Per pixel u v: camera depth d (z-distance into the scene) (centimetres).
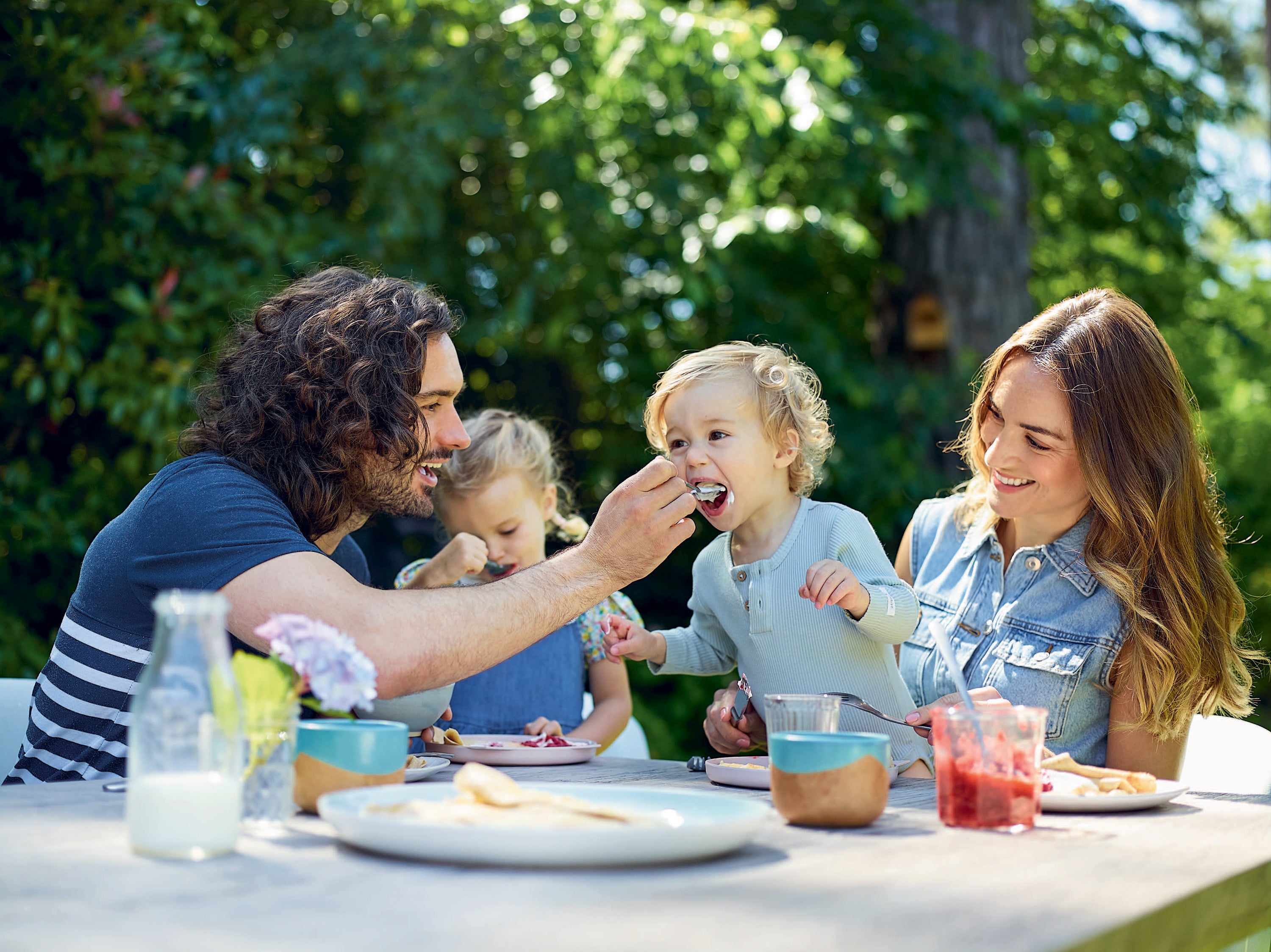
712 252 563
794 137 566
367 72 546
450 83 518
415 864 97
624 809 115
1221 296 1147
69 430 444
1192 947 94
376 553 610
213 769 101
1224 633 197
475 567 231
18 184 413
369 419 177
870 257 720
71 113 412
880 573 202
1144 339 197
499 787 108
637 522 161
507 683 260
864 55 613
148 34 418
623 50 503
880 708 199
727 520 210
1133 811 136
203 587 157
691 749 574
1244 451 1011
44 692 180
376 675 140
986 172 635
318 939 74
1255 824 127
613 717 263
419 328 186
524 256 600
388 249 540
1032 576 209
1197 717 202
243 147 467
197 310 418
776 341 608
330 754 119
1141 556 196
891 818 128
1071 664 198
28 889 88
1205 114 812
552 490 292
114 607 172
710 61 507
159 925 78
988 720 121
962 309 634
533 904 84
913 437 613
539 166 551
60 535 405
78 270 416
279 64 495
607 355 639
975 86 593
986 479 226
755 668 207
